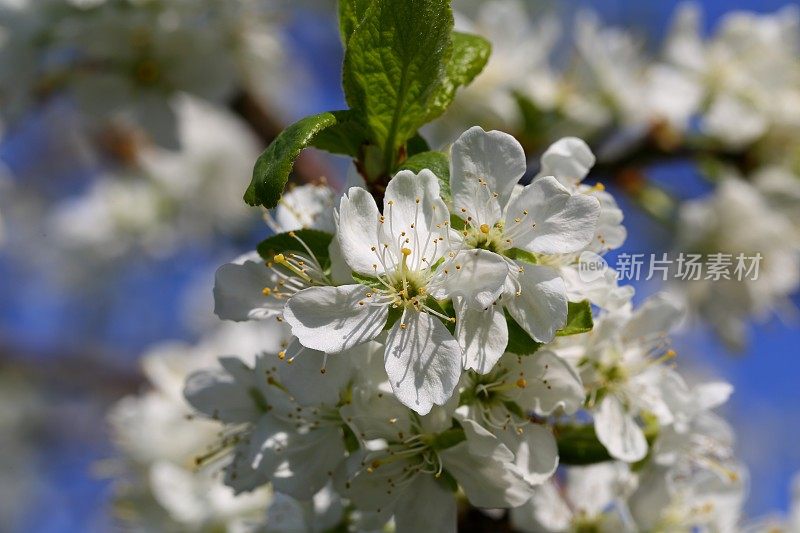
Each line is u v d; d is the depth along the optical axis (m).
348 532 4.36
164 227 10.85
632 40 9.36
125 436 5.91
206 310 12.52
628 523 4.26
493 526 4.29
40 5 7.11
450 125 6.95
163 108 7.39
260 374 3.80
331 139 3.75
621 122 7.41
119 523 5.96
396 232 3.40
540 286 3.34
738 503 4.57
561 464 3.89
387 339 3.32
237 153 10.68
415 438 3.53
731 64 7.58
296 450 3.68
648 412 4.11
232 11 7.14
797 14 7.71
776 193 7.31
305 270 3.58
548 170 3.76
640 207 7.34
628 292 3.52
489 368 3.26
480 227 3.45
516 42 7.17
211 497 5.51
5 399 12.79
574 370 3.57
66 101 7.93
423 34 3.53
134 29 7.02
